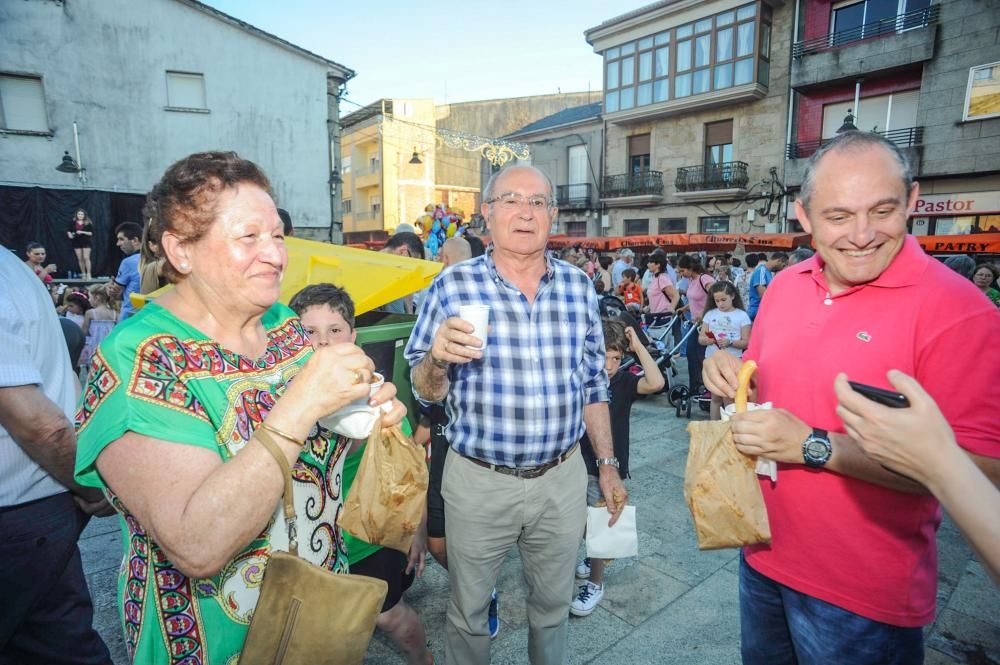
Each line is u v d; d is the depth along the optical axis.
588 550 2.26
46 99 12.62
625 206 23.14
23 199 12.30
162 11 13.58
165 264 1.20
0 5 12.09
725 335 5.41
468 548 2.03
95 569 3.01
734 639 2.54
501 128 35.41
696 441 1.43
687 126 20.97
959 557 3.17
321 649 1.06
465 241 4.38
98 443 1.01
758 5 18.19
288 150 15.39
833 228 1.32
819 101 17.97
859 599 1.38
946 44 15.05
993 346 1.18
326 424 1.26
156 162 13.81
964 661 2.38
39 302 1.62
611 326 2.67
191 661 1.13
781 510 1.51
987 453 1.17
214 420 1.12
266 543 1.22
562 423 2.01
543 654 2.15
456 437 2.04
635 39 21.64
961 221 15.44
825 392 1.42
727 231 20.44
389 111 31.28
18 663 1.69
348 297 2.17
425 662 2.19
